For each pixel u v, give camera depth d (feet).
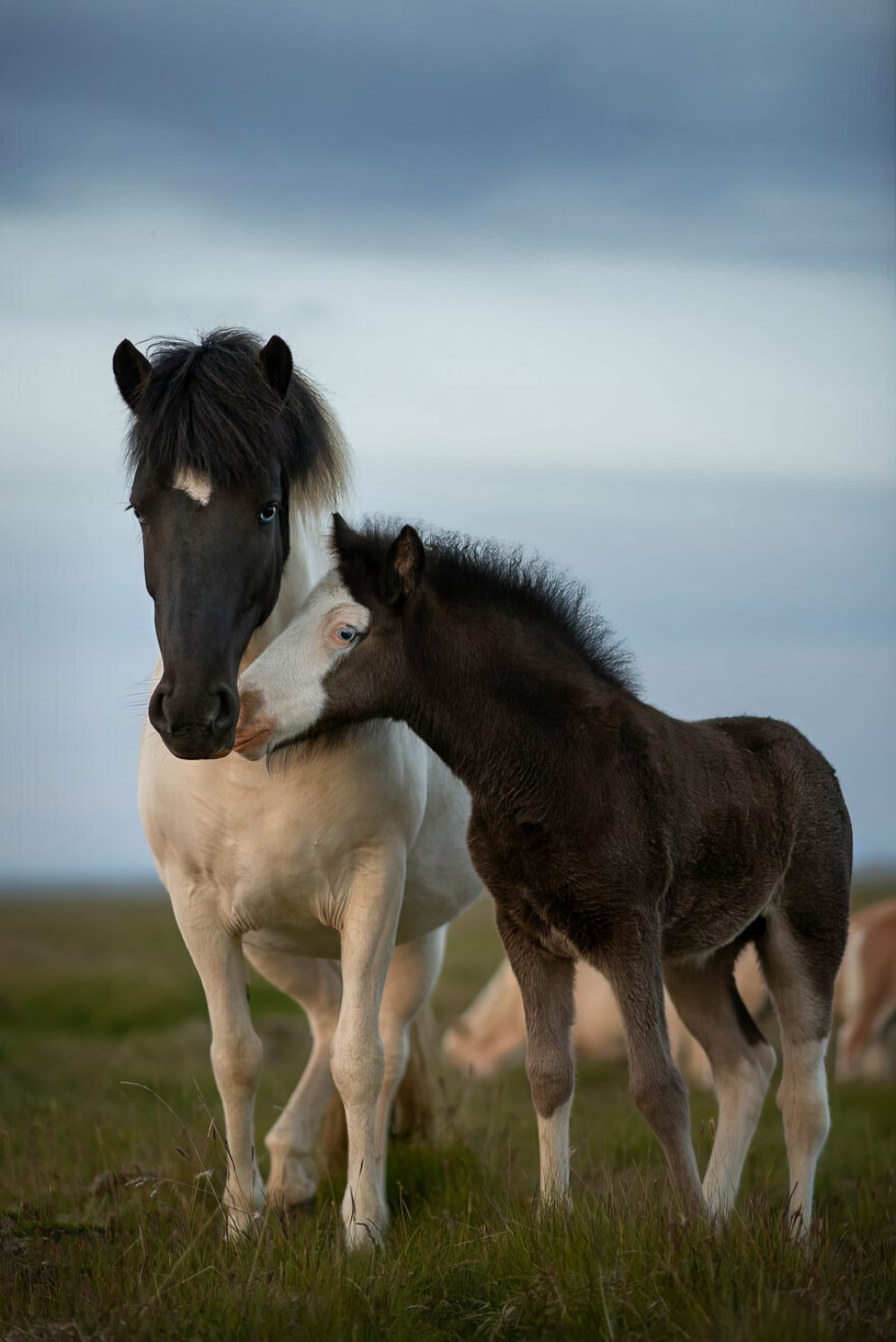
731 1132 27.68
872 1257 22.66
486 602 25.45
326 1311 20.01
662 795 25.16
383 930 26.30
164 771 26.40
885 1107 48.16
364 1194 25.34
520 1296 20.18
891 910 61.98
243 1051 26.55
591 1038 63.62
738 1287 20.17
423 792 27.63
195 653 22.66
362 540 24.68
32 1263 22.99
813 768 29.01
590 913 24.23
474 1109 42.04
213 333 25.38
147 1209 26.81
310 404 26.04
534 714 24.81
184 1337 19.15
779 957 27.81
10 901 342.03
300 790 25.49
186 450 23.31
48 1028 76.07
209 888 26.71
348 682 23.99
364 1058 25.58
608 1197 24.72
